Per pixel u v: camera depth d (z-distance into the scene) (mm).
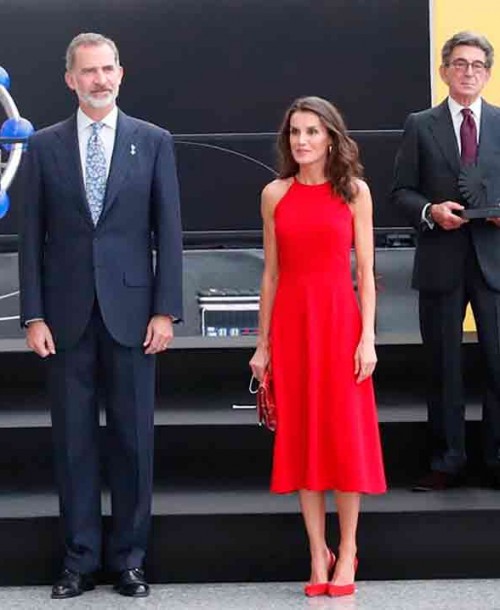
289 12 11766
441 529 6805
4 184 9047
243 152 11805
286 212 6492
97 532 6625
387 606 6398
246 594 6609
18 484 7383
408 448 7441
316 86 11852
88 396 6559
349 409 6422
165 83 11883
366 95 11766
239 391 7996
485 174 7016
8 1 11719
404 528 6805
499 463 7219
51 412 6598
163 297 6492
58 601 6500
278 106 11883
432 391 7227
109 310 6457
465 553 6824
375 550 6812
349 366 6449
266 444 7402
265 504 6922
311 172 6504
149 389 6582
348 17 11734
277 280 6641
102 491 7270
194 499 7023
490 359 7133
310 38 11789
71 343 6477
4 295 10430
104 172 6484
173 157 6613
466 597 6531
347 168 6449
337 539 6836
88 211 6449
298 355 6500
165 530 6770
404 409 7719
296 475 6516
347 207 6484
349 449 6402
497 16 10250
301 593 6609
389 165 11578
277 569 6805
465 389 8094
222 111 11930
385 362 8078
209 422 7395
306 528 6656
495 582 6781
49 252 6539
